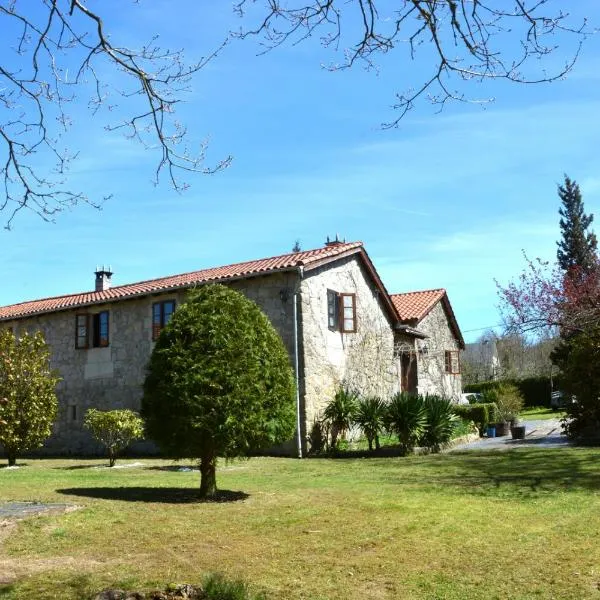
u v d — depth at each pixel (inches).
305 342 656.4
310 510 305.1
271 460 593.0
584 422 633.0
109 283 927.7
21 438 581.0
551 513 295.3
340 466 516.4
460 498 335.3
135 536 256.5
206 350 333.4
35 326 858.1
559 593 193.0
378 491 359.9
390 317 858.1
